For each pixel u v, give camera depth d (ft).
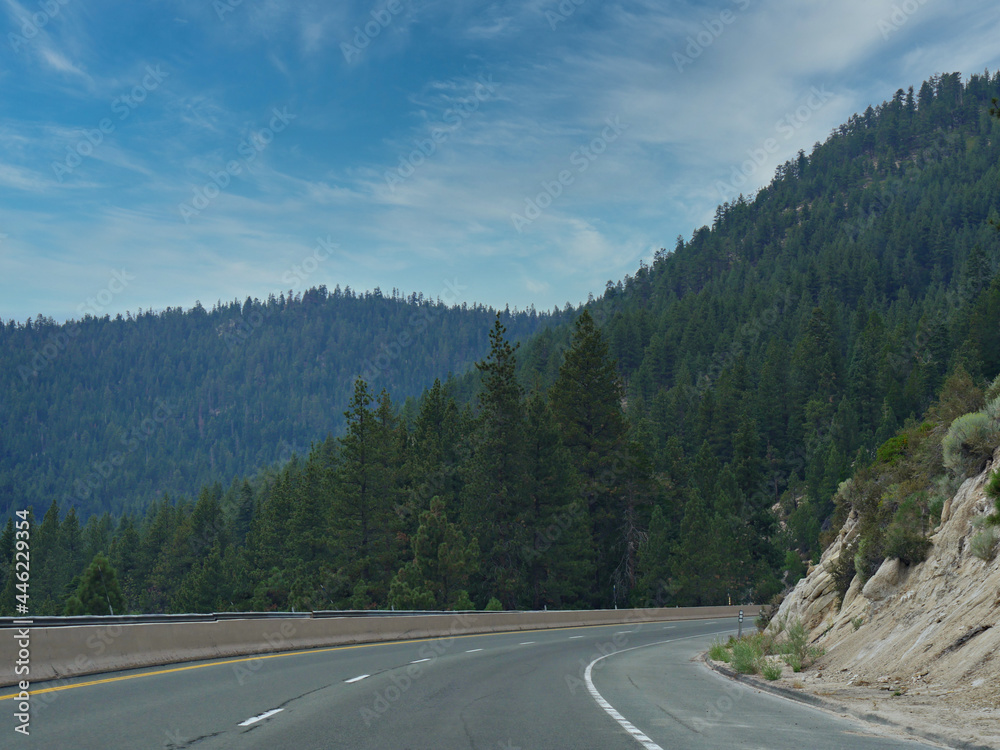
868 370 427.74
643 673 60.44
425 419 263.29
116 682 43.32
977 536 48.75
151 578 348.59
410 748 26.21
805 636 61.21
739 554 285.64
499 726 31.42
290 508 299.58
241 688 42.22
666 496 309.22
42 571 392.06
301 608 232.53
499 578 211.41
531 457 223.30
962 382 70.23
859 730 31.37
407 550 233.14
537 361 565.53
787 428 429.38
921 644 45.85
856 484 84.74
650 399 517.96
